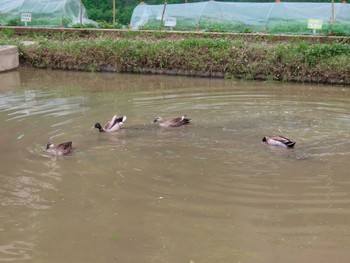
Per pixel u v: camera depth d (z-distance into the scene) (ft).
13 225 29.81
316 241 28.55
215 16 78.28
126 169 34.58
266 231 29.19
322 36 64.18
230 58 58.34
